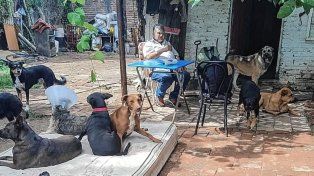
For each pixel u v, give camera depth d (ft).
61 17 61.46
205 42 25.09
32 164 11.10
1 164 11.27
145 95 21.30
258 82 26.05
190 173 12.62
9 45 49.08
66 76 33.58
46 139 11.57
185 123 18.10
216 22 24.73
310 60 24.73
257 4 33.58
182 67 18.74
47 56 49.88
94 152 12.32
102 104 12.98
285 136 16.22
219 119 18.69
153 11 23.95
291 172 12.55
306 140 15.69
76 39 57.82
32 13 55.83
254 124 17.17
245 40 30.83
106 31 57.72
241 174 12.45
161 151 12.85
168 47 19.40
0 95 15.07
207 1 24.47
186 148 14.94
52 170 10.96
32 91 27.14
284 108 19.49
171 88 22.79
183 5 23.58
